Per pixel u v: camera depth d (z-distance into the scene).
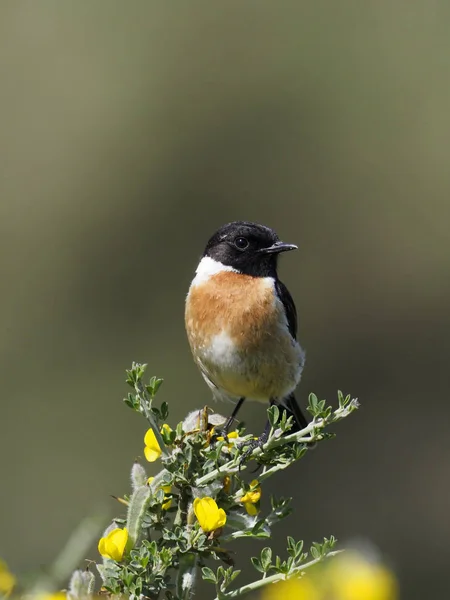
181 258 16.52
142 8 17.70
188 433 3.67
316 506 13.23
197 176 16.84
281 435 3.73
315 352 15.82
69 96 17.61
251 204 16.75
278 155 16.88
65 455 13.89
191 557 3.39
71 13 17.97
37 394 14.91
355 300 16.17
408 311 15.99
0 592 2.76
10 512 13.04
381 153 16.77
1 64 17.69
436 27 17.03
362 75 17.06
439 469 14.07
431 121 16.78
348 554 2.66
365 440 14.34
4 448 13.90
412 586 12.91
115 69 17.61
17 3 18.11
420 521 13.36
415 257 16.25
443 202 16.42
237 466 3.58
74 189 17.09
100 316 15.97
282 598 2.76
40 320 15.86
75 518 13.05
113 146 17.25
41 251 16.66
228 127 17.03
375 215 16.56
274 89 17.08
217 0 17.45
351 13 17.22
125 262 16.45
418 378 15.40
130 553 3.29
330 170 16.80
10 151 17.30
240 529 3.60
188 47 17.42
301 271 16.34
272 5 17.27
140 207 16.83
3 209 16.88
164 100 17.27
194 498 3.54
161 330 15.75
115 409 14.44
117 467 13.65
